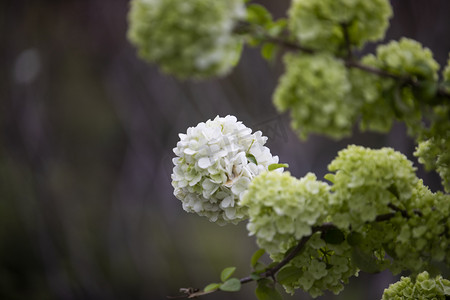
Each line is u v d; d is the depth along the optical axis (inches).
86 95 571.5
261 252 71.6
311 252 74.2
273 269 71.9
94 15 535.5
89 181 559.5
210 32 51.7
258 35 55.8
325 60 54.5
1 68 532.7
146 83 527.2
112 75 539.5
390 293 88.0
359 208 65.1
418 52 58.7
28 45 539.5
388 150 69.3
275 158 92.4
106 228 533.3
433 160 74.8
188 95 508.7
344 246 71.5
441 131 63.7
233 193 84.9
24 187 513.3
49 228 508.1
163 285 497.0
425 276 85.2
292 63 55.6
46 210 513.7
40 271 486.0
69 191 544.4
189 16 51.5
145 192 531.2
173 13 51.2
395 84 57.3
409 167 68.1
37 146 534.0
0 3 526.0
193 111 509.4
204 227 517.0
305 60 54.8
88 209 541.6
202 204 87.5
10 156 523.2
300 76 54.4
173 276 500.4
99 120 572.7
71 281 491.8
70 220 522.0
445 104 60.7
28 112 537.3
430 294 83.9
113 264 513.3
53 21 541.0
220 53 52.3
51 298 475.8
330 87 53.3
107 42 542.3
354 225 66.4
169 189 526.0
